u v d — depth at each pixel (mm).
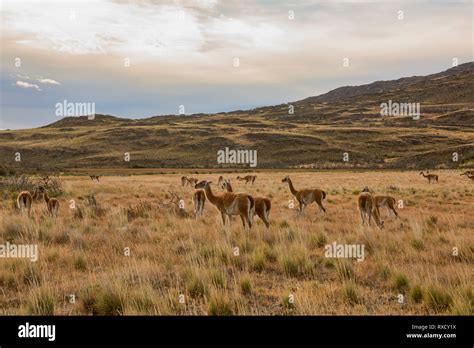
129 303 7078
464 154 101000
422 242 11586
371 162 104562
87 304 7340
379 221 14688
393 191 29188
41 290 7410
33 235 12211
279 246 10672
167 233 13172
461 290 7457
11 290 8133
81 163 118312
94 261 10070
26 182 26938
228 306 6977
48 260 9891
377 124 182875
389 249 11109
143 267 9062
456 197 25297
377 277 8953
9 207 19406
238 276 8953
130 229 13516
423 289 7559
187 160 118750
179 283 8445
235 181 45344
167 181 44688
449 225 14805
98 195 25703
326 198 25312
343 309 7035
